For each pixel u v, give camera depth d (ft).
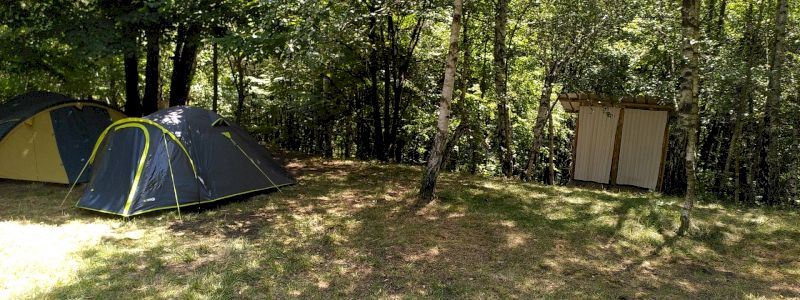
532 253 17.75
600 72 31.37
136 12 26.45
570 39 32.81
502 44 34.78
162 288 13.82
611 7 30.78
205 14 27.48
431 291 14.20
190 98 57.16
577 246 18.75
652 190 35.09
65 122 27.78
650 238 19.93
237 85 49.75
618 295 14.30
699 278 15.99
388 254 17.15
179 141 22.61
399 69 41.65
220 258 16.28
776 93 32.32
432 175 24.61
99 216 20.97
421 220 21.34
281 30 26.50
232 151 24.89
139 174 21.47
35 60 32.81
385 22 38.34
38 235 18.03
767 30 36.11
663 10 30.40
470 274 15.53
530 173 36.32
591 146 38.45
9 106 28.48
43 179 26.73
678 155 39.14
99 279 14.28
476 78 46.21
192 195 22.07
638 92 31.17
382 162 39.17
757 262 17.81
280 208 22.75
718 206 26.61
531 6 36.27
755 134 39.68
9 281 13.88
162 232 18.89
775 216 24.52
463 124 34.30
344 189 27.17
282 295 13.71
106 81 44.55
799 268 17.24
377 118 41.96
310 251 17.19
